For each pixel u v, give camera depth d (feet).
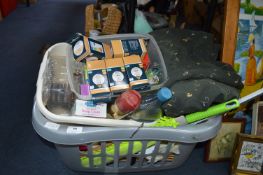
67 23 8.47
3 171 3.64
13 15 8.79
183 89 2.90
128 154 3.26
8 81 5.40
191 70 3.01
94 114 2.88
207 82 2.96
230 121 3.83
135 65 3.13
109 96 2.97
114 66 3.11
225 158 4.01
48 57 3.41
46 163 3.81
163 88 2.89
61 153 3.27
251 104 3.99
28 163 3.78
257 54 3.92
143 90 3.05
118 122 2.81
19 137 4.17
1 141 4.08
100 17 4.94
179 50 3.36
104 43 3.60
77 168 3.54
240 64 3.89
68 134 2.76
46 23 8.34
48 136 2.79
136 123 2.85
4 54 6.35
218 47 3.78
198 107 2.89
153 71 3.37
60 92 3.07
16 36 7.30
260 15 3.80
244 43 3.83
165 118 2.97
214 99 2.93
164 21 4.55
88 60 3.26
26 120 4.49
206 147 3.94
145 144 3.14
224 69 3.22
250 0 3.73
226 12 3.67
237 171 3.75
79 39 3.41
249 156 3.65
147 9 4.77
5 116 4.54
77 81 3.17
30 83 5.40
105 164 3.44
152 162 3.50
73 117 2.73
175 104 2.89
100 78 3.00
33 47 6.79
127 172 3.68
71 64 3.28
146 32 4.10
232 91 3.02
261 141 3.52
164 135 2.97
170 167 3.69
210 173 3.86
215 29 4.43
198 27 5.48
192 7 5.75
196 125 3.03
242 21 3.77
